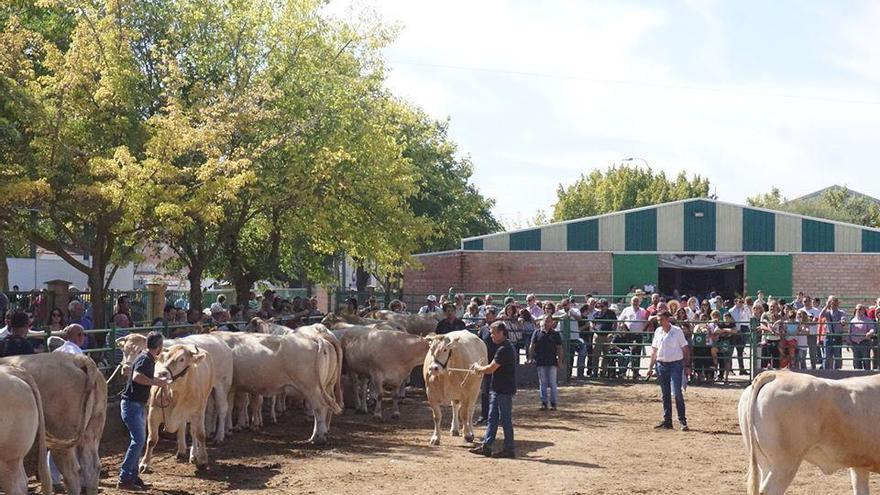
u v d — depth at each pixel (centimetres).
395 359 1928
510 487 1266
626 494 1234
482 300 3809
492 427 1509
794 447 1009
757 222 4275
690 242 4303
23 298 2477
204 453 1369
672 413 2000
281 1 2773
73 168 2009
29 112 1925
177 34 2564
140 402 1235
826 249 4222
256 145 2562
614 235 4331
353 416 1972
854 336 2528
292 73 2703
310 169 2581
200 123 2303
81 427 1098
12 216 2020
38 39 2144
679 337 1816
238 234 2797
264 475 1324
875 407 1006
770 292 4247
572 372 2752
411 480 1300
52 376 1085
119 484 1227
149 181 2045
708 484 1303
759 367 2550
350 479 1302
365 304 3775
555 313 2684
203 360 1361
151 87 2511
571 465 1429
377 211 2800
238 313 2444
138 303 2916
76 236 2314
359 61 2883
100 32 2225
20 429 984
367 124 2767
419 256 4400
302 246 3075
